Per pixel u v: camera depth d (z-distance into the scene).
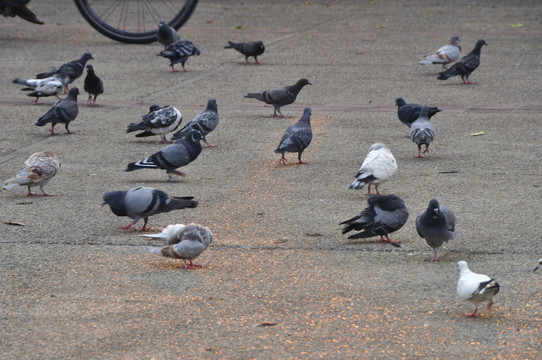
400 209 8.30
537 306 6.82
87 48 22.92
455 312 6.75
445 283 7.38
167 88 17.81
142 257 8.18
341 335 6.31
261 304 6.93
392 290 7.23
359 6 31.84
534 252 8.09
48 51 22.23
